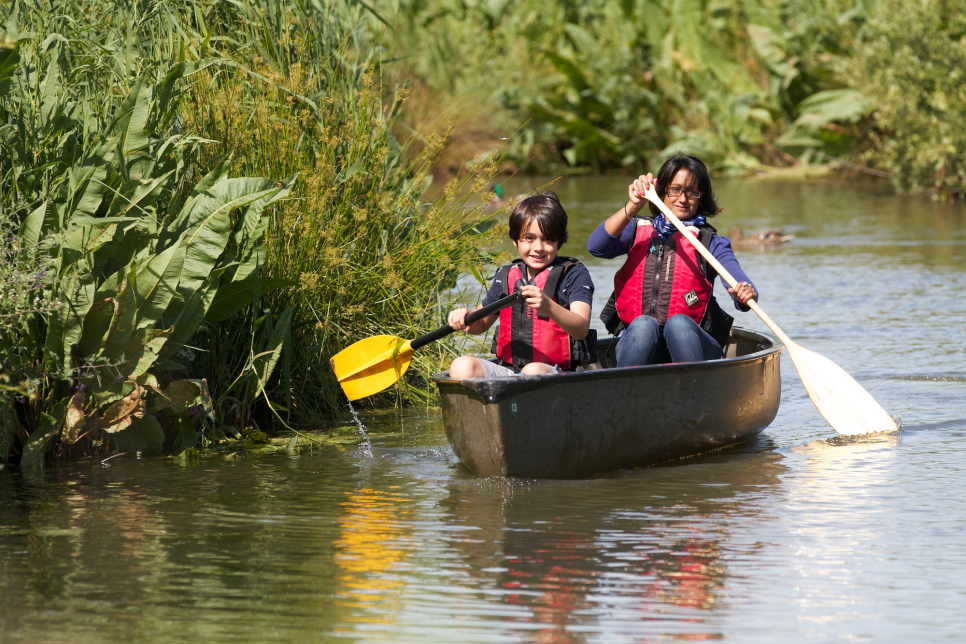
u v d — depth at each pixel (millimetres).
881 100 40031
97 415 11023
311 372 13125
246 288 11695
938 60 38500
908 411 12719
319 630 6855
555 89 52781
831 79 48562
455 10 51156
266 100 13391
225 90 13367
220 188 11359
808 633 6824
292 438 11781
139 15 13109
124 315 10688
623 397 10375
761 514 9102
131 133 11195
